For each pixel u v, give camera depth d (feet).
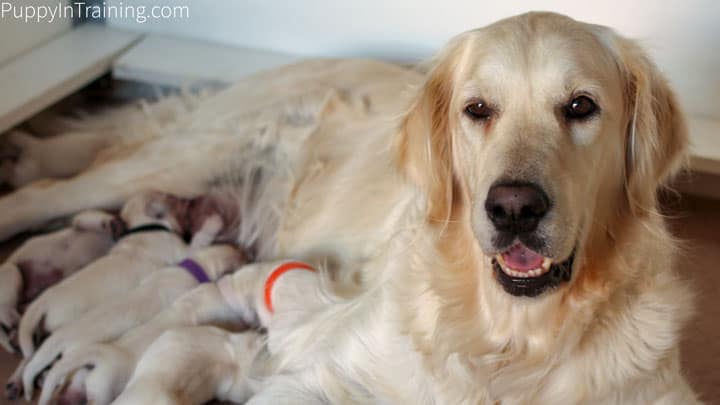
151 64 5.62
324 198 4.59
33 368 3.98
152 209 4.68
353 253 4.37
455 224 3.51
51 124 5.56
